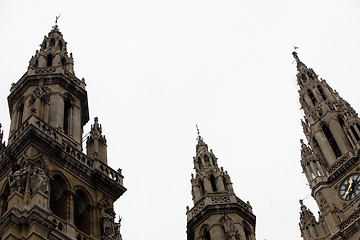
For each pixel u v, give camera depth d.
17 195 38.91
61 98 53.72
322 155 82.81
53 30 66.12
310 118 88.00
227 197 62.56
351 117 82.75
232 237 55.97
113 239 42.38
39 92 50.88
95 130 52.94
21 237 36.62
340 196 74.62
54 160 44.78
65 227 40.56
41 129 45.59
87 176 46.53
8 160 44.94
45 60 59.94
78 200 45.00
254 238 59.78
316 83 94.50
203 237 59.44
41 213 38.16
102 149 51.50
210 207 60.62
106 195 46.59
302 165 82.31
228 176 66.69
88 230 42.72
